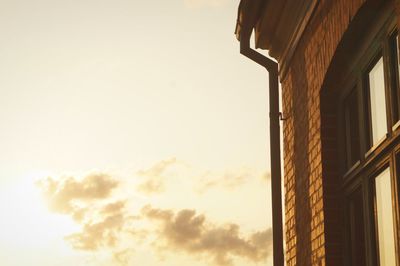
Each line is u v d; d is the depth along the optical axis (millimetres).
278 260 6281
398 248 3998
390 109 4176
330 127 5332
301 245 5891
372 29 4535
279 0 6164
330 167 5254
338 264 5047
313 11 5555
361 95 4770
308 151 5719
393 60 4211
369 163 4523
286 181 6609
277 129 6625
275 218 6387
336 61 5098
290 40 6422
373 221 4520
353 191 4949
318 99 5414
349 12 4594
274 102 6707
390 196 4219
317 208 5348
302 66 6020
